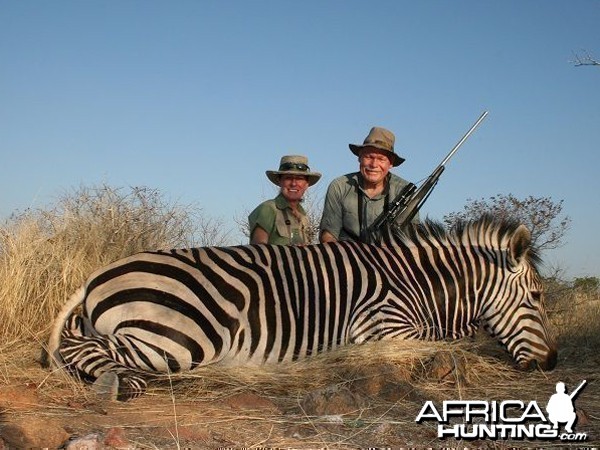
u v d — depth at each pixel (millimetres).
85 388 4652
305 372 5020
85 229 7602
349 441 3885
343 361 5078
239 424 4109
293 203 7246
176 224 8781
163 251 5172
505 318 5816
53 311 6234
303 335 5262
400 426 4152
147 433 3848
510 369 5633
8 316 5965
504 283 5844
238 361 5098
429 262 5773
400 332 5410
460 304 5754
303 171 7090
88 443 3484
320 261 5484
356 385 4738
